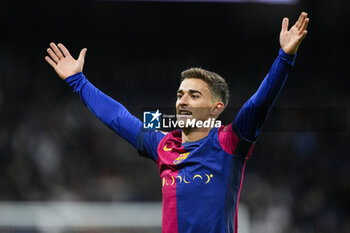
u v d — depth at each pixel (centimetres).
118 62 5541
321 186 4281
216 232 905
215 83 998
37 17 5409
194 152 950
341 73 5500
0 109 4638
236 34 5625
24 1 5291
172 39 5644
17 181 3906
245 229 2956
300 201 4088
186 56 5625
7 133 4331
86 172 4141
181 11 5575
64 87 5047
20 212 2672
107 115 1072
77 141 4378
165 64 5578
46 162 4091
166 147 1005
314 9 5366
